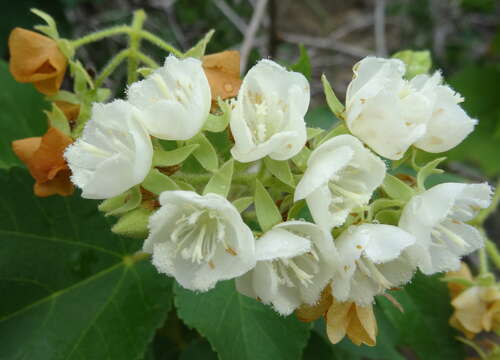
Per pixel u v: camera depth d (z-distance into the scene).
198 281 0.09
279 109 0.10
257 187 0.09
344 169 0.09
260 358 0.12
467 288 0.14
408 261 0.10
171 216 0.09
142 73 0.10
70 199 0.13
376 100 0.09
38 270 0.12
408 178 0.11
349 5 0.40
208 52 0.26
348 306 0.10
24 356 0.12
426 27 0.32
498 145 0.24
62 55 0.12
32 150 0.11
